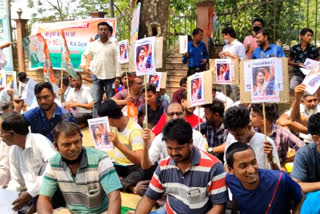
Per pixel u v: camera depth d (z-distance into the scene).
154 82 6.67
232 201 3.26
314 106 4.74
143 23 7.86
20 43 13.85
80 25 11.88
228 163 2.92
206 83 4.52
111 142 4.18
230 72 5.68
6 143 3.93
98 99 7.66
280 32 10.61
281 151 4.21
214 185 3.07
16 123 3.80
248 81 3.65
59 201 3.54
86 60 7.75
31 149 3.92
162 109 6.13
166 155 4.14
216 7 11.99
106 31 7.50
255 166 2.84
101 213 3.37
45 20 18.64
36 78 13.76
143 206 3.34
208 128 4.82
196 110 5.81
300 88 4.15
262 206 2.95
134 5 7.91
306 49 7.46
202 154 3.15
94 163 3.26
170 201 3.26
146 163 4.13
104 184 3.22
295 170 3.37
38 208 3.28
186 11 13.70
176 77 10.53
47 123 4.91
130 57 4.96
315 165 3.30
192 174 3.10
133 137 4.46
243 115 3.52
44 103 4.75
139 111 6.28
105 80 7.66
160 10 7.88
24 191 3.97
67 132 3.11
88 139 7.04
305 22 11.54
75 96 7.94
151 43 4.42
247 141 3.66
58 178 3.30
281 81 3.53
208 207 3.18
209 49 10.05
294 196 2.96
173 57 10.69
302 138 4.95
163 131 3.07
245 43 8.79
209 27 9.90
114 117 4.46
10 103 6.59
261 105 4.05
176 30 13.35
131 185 4.81
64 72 12.38
